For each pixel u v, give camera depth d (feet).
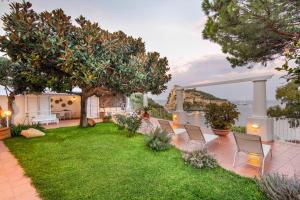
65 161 17.69
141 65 34.58
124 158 18.15
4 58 34.86
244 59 22.48
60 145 23.76
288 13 15.72
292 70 4.97
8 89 34.63
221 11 16.94
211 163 15.56
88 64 26.91
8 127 30.32
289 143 21.81
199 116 34.53
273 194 10.30
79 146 23.00
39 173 15.05
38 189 12.50
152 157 18.25
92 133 30.99
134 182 13.12
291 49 5.11
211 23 19.19
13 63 29.25
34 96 47.03
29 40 25.86
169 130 24.47
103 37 29.84
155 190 12.01
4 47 25.46
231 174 14.08
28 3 25.98
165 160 17.37
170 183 12.89
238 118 26.32
